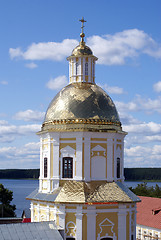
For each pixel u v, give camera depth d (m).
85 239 37.25
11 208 102.62
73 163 39.91
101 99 42.41
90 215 37.53
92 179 39.78
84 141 39.78
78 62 44.66
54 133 40.53
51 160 40.75
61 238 35.28
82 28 45.81
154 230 66.94
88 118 40.75
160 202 75.75
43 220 40.31
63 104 41.94
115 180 41.00
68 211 37.81
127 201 38.25
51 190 40.38
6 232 34.56
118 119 43.59
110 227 38.09
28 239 34.38
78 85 43.62
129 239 39.09
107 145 40.72
